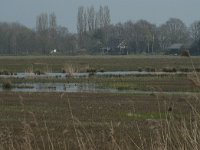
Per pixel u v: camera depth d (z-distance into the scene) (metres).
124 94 116.12
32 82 165.62
